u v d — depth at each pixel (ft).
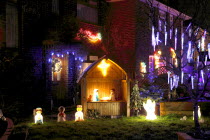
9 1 34.86
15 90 33.14
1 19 33.60
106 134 25.29
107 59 36.11
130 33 56.39
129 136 24.49
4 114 30.50
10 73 31.76
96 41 50.49
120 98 37.58
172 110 35.27
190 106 34.86
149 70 60.34
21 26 36.04
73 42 43.47
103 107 35.29
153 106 33.45
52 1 42.09
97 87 36.96
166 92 47.39
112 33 54.44
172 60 62.44
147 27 60.08
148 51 60.29
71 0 45.11
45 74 38.70
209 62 48.44
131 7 56.49
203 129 26.58
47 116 35.55
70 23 41.55
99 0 53.06
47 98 39.19
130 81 35.81
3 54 32.04
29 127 28.14
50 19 39.50
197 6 24.77
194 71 27.63
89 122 31.35
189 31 27.48
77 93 45.37
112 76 37.24
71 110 40.86
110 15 55.88
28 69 34.37
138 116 35.19
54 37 37.93
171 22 65.21
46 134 25.17
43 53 38.75
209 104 35.73
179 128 27.58
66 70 43.75
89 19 50.85
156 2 57.82
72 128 27.84
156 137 23.91
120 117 35.27
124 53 55.67
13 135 23.68
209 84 52.16
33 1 37.52
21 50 35.86
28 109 36.04
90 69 35.29
